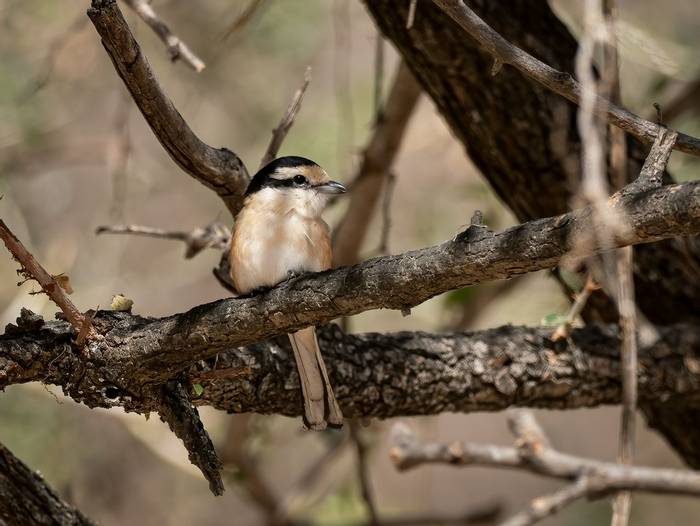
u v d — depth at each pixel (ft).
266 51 43.19
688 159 35.47
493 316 40.83
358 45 47.29
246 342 20.27
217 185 23.56
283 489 47.75
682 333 27.04
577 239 16.24
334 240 35.37
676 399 27.09
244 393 22.90
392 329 43.42
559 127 26.13
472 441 53.72
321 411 23.16
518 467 28.55
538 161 26.66
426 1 24.94
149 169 45.21
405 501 50.55
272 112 44.32
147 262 46.96
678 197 15.39
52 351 20.84
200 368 22.17
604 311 28.48
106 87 42.42
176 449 39.22
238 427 35.27
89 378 20.95
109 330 20.86
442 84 26.32
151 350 20.45
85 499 43.55
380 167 33.71
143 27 41.34
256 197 25.90
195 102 42.57
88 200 46.32
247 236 25.57
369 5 25.94
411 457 29.35
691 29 40.19
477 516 38.22
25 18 40.40
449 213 42.93
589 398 26.25
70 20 40.63
